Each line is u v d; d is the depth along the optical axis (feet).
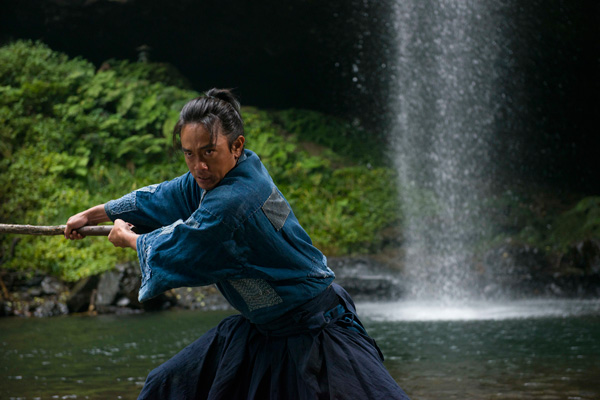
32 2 69.97
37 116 57.62
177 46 77.41
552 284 54.44
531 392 16.94
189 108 8.38
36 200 50.67
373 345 9.24
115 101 64.13
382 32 77.30
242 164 8.77
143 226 9.98
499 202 67.31
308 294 8.85
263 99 86.63
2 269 44.37
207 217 8.41
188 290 45.44
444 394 16.89
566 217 63.77
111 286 42.50
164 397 9.15
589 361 21.81
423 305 46.03
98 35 73.67
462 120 80.89
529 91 83.46
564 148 84.89
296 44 77.71
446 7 75.87
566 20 77.36
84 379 19.42
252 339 9.18
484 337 28.68
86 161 55.36
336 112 86.69
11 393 17.38
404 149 79.56
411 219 63.62
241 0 71.82
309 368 8.54
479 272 55.67
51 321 36.96
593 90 84.53
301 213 59.52
